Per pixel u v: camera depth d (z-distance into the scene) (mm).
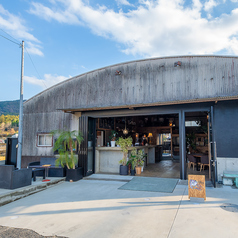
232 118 6527
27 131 9391
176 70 7371
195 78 7105
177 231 3189
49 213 4164
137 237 3039
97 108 7387
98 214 4023
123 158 8336
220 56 6895
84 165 7965
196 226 3350
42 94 9375
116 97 8109
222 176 6305
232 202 4582
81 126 8273
